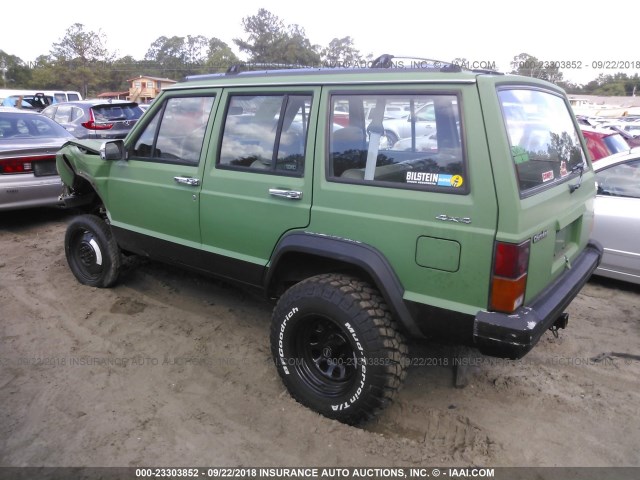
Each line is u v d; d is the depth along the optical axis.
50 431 2.96
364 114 2.89
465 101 2.55
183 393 3.35
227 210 3.50
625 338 4.14
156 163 4.01
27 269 5.54
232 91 3.51
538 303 2.71
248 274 3.55
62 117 12.11
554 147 3.16
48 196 6.89
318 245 2.99
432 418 3.16
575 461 2.80
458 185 2.56
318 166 3.02
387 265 2.78
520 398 3.36
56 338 4.04
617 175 5.04
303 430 2.98
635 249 4.84
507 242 2.42
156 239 4.13
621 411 3.22
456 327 2.66
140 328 4.23
